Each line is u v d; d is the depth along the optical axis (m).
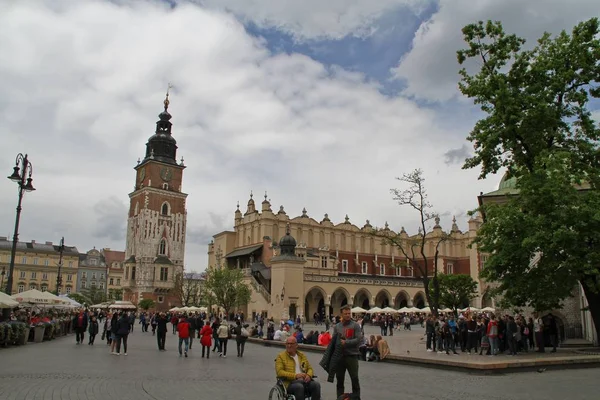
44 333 35.22
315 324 72.88
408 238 112.25
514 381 16.97
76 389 13.57
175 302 107.81
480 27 31.20
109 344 31.78
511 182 47.34
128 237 113.69
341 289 81.31
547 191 25.62
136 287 105.31
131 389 13.97
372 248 106.69
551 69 29.27
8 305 27.56
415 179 46.50
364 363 23.39
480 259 69.19
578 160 28.48
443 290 75.44
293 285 74.56
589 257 24.67
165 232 110.50
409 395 14.11
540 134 28.78
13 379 15.11
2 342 27.36
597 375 18.41
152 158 112.06
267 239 90.12
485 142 30.34
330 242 101.38
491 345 25.47
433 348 28.06
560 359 20.31
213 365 21.17
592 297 27.55
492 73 30.67
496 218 27.80
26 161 29.88
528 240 24.91
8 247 136.38
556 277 25.83
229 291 71.62
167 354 25.91
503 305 28.22
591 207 24.77
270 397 10.43
